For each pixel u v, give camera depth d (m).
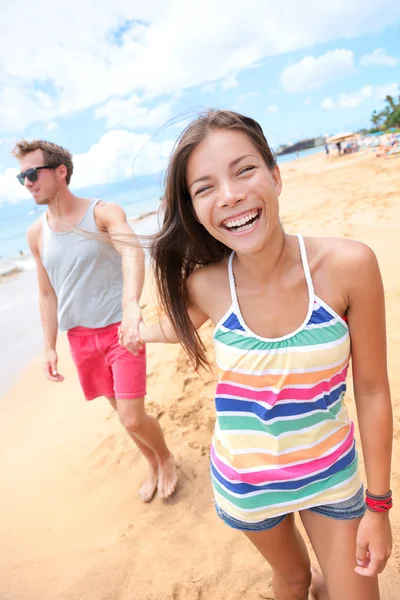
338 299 1.50
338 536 1.60
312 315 1.49
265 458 1.58
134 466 3.70
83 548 3.02
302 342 1.49
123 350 2.88
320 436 1.56
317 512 1.64
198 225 1.70
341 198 12.57
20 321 8.44
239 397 1.59
